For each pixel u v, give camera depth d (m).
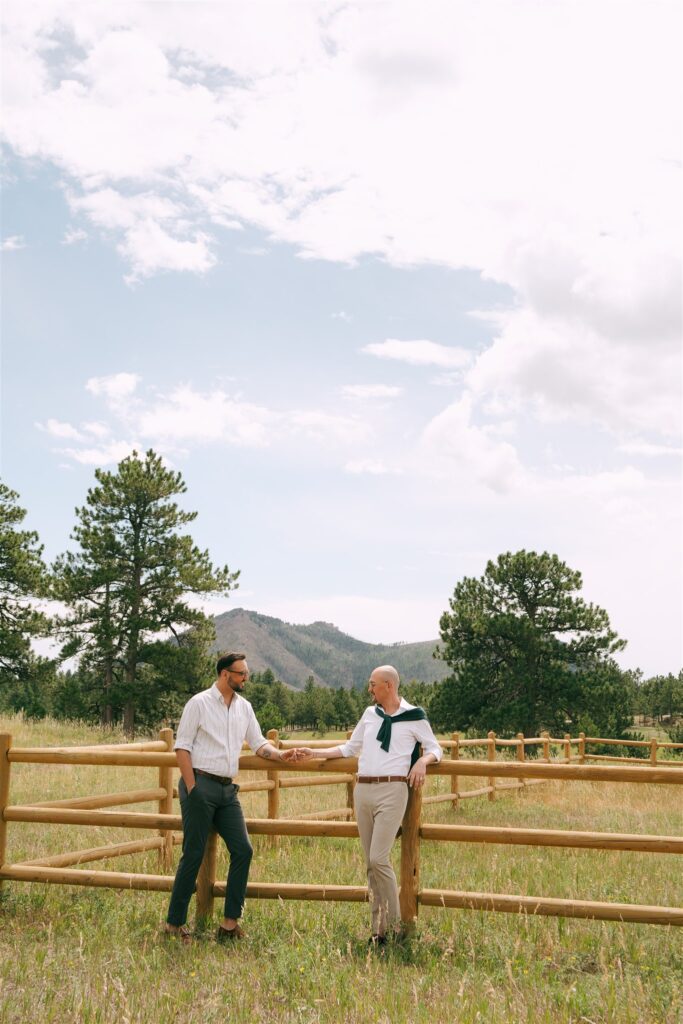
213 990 4.64
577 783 18.14
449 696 39.31
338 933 5.77
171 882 6.06
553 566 40.12
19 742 21.84
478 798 15.66
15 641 38.16
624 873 8.34
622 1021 4.39
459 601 40.84
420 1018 4.24
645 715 74.00
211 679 39.78
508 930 5.88
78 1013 4.19
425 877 7.64
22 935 5.64
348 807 11.48
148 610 39.78
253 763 6.00
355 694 108.88
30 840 9.24
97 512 40.53
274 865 8.28
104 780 14.49
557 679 38.12
